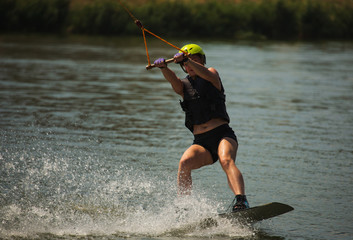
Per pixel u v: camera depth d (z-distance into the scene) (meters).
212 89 15.88
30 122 29.75
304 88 51.66
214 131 15.84
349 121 34.50
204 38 167.75
